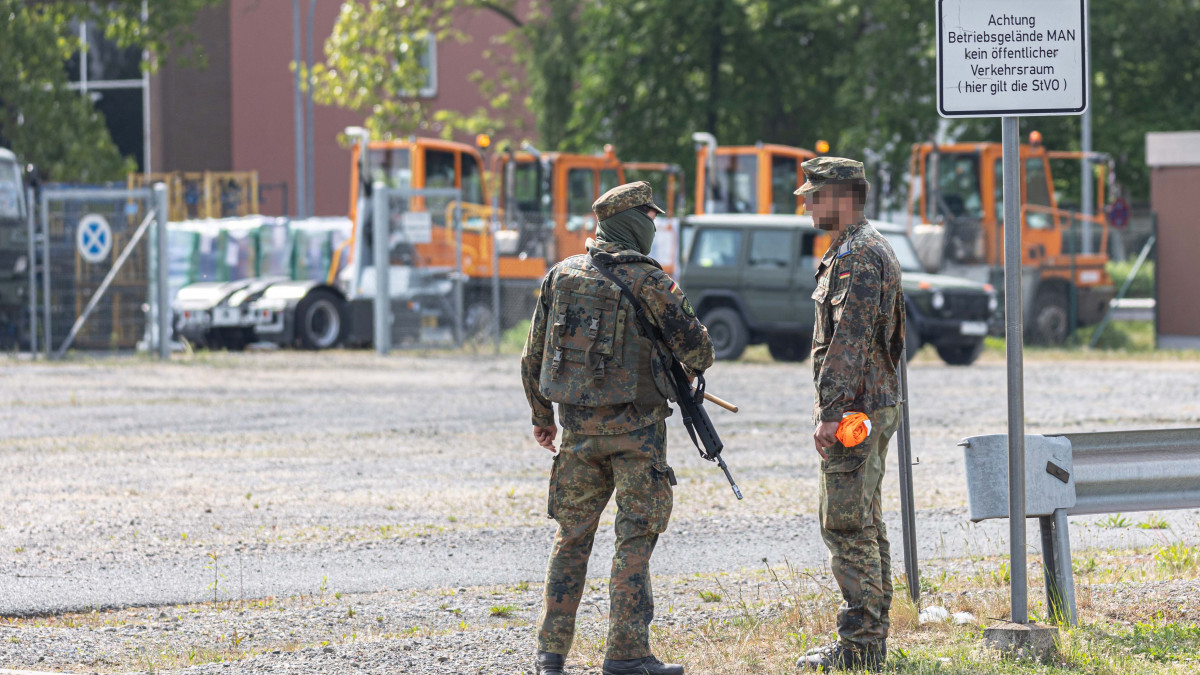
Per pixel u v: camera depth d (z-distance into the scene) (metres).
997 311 65.94
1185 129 87.38
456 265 61.62
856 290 12.80
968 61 14.08
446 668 14.14
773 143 97.50
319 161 116.38
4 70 80.31
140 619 16.75
